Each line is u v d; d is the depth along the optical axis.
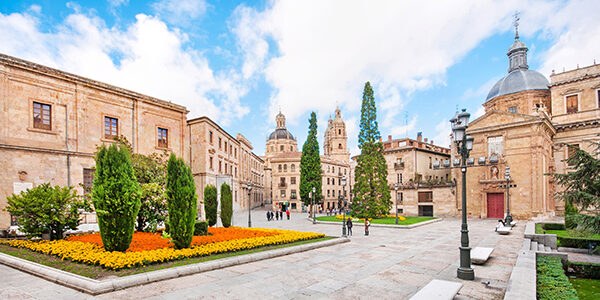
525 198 34.84
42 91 22.94
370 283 10.09
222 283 9.80
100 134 26.34
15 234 18.31
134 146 28.88
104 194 11.98
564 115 38.00
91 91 25.92
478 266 12.58
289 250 14.96
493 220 35.59
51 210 15.59
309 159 59.56
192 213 13.76
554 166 37.69
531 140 34.78
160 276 9.92
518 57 45.53
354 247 17.39
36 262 11.33
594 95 36.00
